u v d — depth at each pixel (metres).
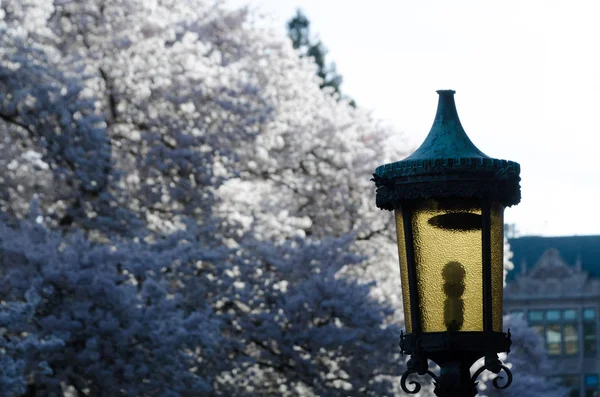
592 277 99.12
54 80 27.02
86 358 23.56
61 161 27.23
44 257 24.22
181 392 25.55
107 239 27.86
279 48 40.66
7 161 29.09
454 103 5.86
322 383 29.78
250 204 32.69
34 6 30.12
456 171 5.43
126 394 24.80
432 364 30.80
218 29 38.78
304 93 41.44
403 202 5.59
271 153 36.25
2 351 20.83
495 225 5.57
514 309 99.94
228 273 29.92
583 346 98.56
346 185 37.25
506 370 5.50
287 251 30.91
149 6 33.28
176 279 28.11
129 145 31.45
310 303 29.20
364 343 29.42
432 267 5.57
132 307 24.22
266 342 30.06
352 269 37.12
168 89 31.56
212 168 30.52
